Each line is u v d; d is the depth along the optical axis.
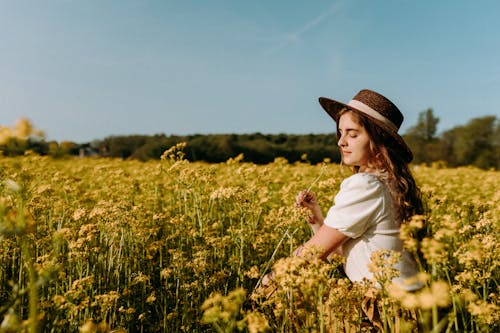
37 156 7.50
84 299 2.81
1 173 4.75
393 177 2.86
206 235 4.28
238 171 5.54
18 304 3.03
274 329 2.70
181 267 3.50
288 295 2.65
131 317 3.19
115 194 6.03
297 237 4.52
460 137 55.00
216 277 3.37
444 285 1.85
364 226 2.76
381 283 2.25
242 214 4.11
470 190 8.53
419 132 61.84
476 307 2.29
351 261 2.91
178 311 3.39
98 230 3.83
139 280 3.34
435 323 1.86
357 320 2.53
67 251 4.09
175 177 5.09
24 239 1.91
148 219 4.64
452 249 3.83
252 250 4.38
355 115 3.01
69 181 6.28
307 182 7.35
